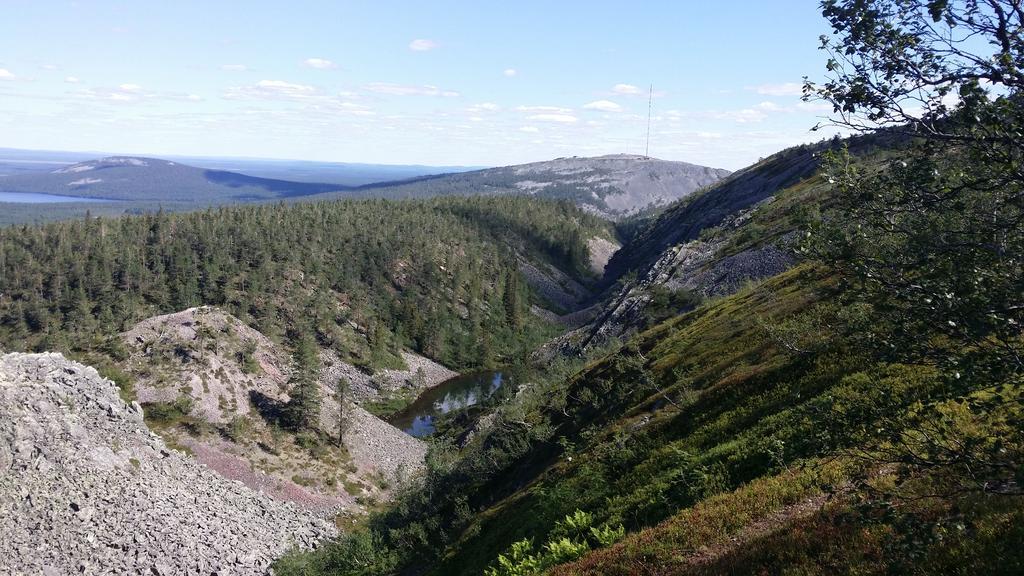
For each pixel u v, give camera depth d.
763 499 17.94
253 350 96.12
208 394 83.00
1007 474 7.80
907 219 8.40
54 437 50.41
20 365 56.56
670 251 128.00
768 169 175.62
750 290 61.03
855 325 8.90
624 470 29.14
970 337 7.55
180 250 175.88
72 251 176.12
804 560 13.02
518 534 29.16
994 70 7.31
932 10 7.19
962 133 7.73
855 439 8.56
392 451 93.06
